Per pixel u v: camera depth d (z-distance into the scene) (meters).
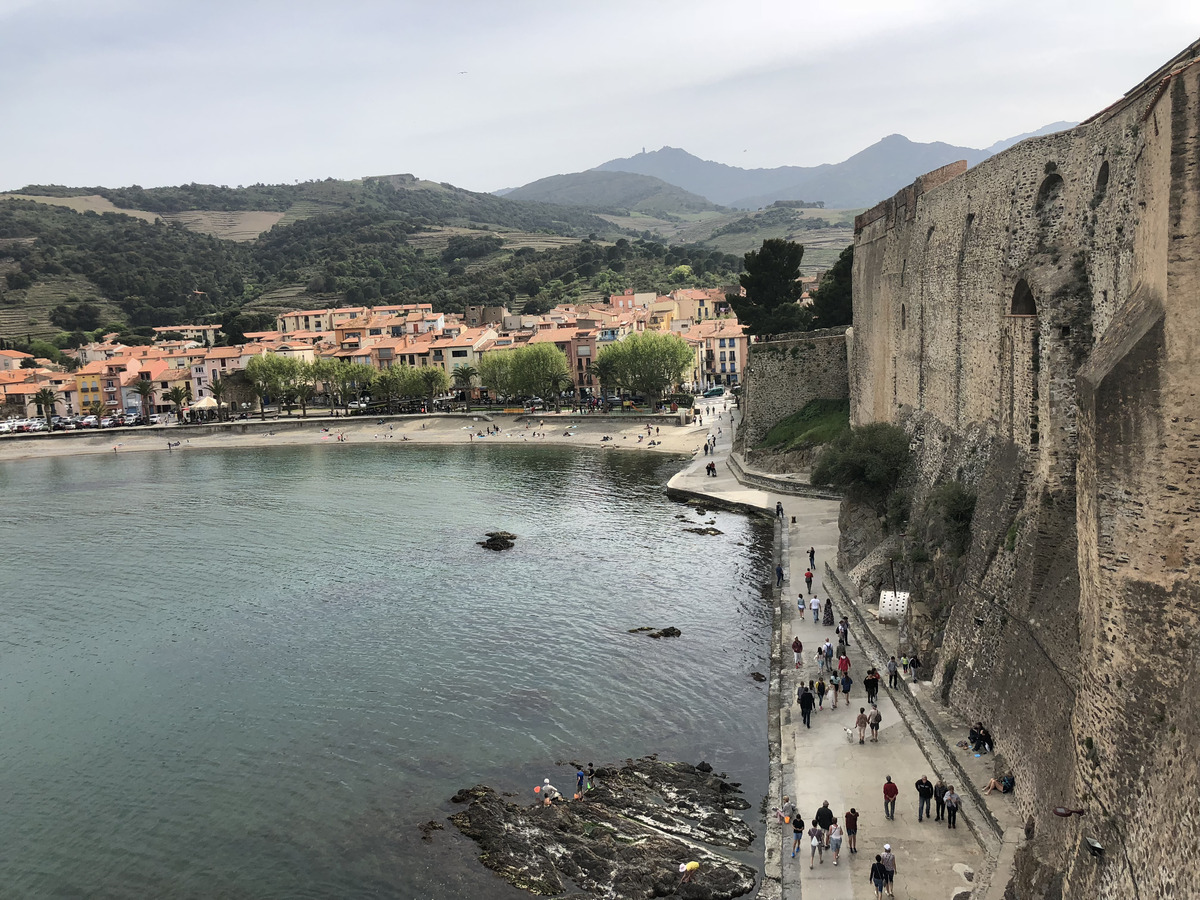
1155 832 22.47
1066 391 38.69
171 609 80.00
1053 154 43.19
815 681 53.09
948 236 59.81
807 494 105.06
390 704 58.03
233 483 145.38
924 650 49.53
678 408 196.75
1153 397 25.25
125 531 112.12
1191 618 24.92
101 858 43.19
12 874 42.25
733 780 46.66
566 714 55.28
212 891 40.31
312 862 41.94
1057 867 28.58
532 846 41.72
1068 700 34.19
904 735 45.34
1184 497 25.03
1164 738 23.36
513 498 122.50
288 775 49.78
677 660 62.34
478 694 58.81
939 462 59.25
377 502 123.75
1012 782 37.22
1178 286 24.66
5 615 80.25
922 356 67.00
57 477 161.00
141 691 62.34
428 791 47.31
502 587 81.50
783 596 68.81
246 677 63.78
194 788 49.00
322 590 83.38
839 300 128.62
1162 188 25.30
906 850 36.16
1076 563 36.38
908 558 56.41
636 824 43.16
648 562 86.62
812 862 35.91
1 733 56.75
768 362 122.62
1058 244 42.97
